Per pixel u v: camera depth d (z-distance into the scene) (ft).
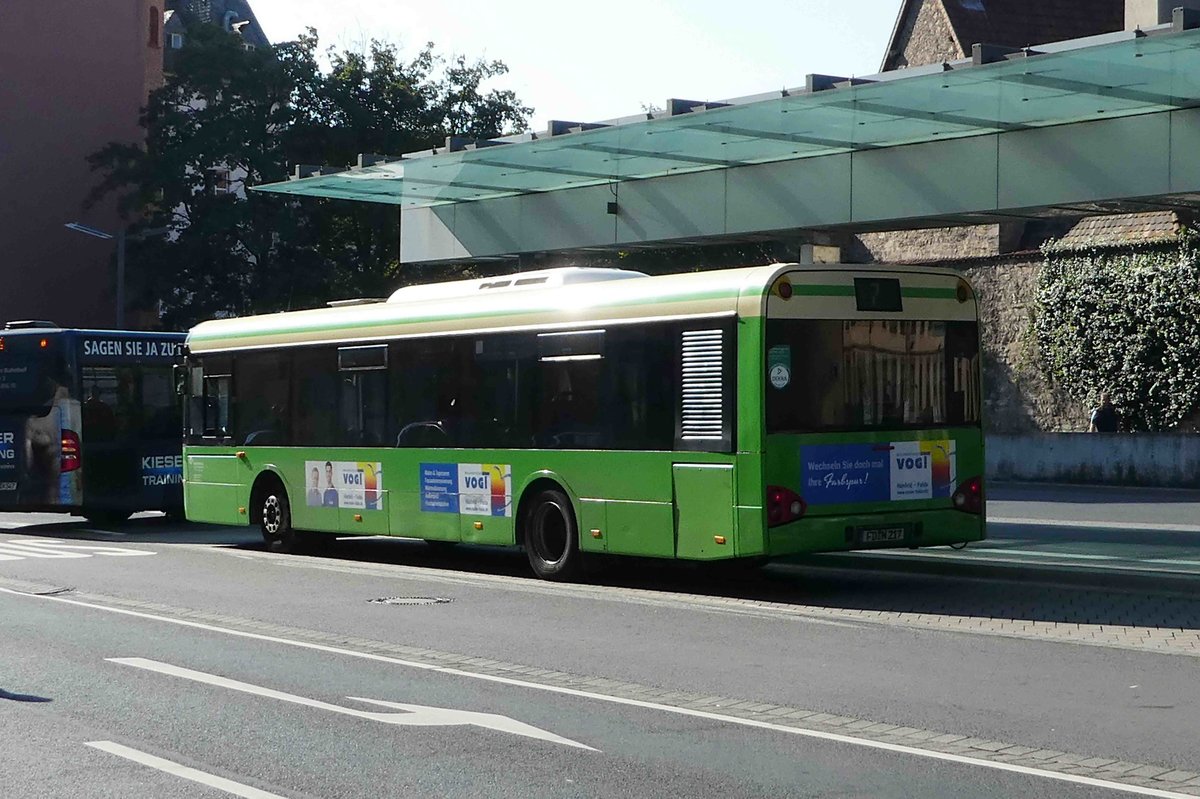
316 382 63.21
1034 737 26.86
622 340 50.21
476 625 42.04
